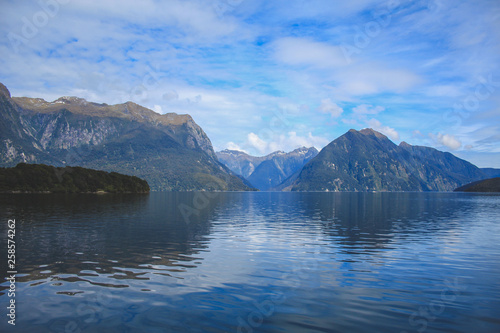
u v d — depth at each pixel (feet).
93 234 104.99
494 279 56.59
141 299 45.42
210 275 57.77
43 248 80.84
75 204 261.85
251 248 83.66
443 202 397.39
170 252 77.36
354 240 97.96
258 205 314.14
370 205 322.75
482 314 41.01
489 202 395.96
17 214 170.81
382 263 67.92
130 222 141.49
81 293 47.73
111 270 60.49
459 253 78.79
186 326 36.94
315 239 99.45
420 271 61.62
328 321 38.60
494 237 104.99
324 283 53.67
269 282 54.08
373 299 46.26
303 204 342.64
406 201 429.38
